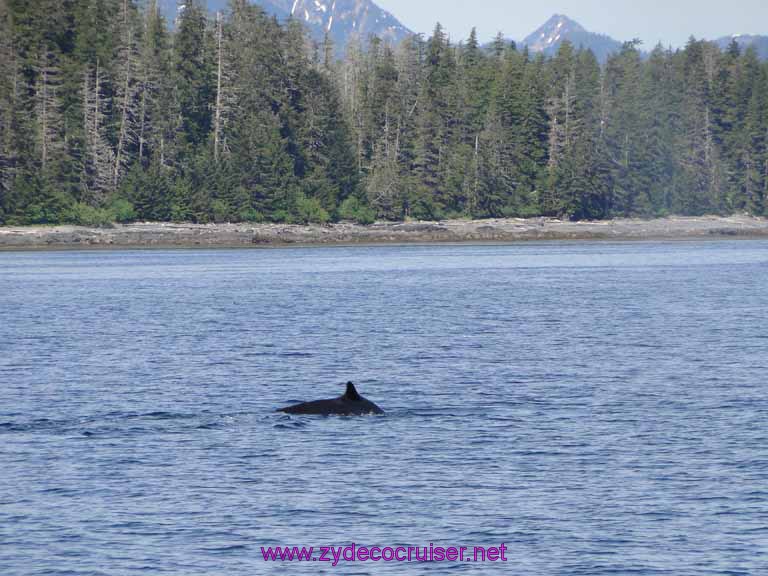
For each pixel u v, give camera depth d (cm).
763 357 15912
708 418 11181
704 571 6838
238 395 12788
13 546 7262
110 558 7056
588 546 7262
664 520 7756
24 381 13912
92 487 8556
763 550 7169
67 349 17425
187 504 8131
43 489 8506
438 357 16175
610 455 9556
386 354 16575
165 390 13162
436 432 10488
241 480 8750
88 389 13238
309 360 15938
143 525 7662
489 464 9238
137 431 10556
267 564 6962
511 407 11850
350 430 10562
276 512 7944
